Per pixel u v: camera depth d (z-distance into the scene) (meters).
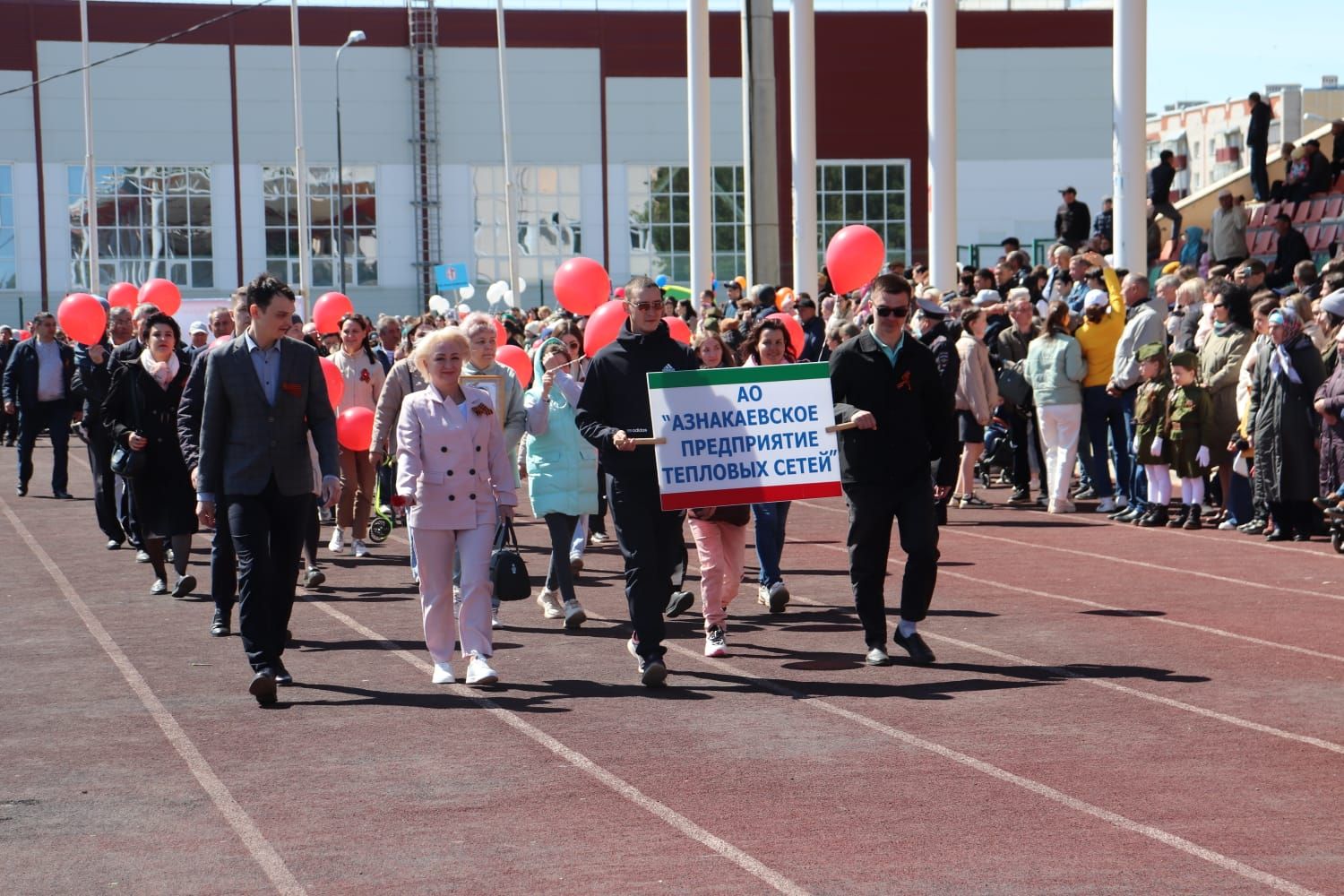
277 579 9.74
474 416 9.84
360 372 16.89
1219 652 10.26
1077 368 17.95
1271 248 29.39
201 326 17.86
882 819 6.80
